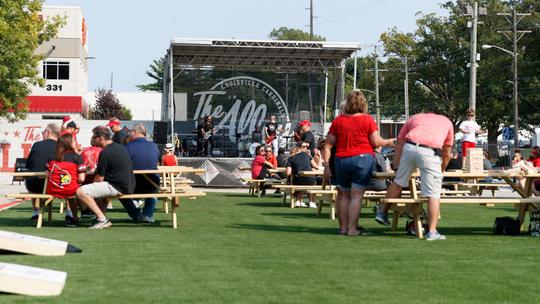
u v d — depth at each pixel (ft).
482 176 34.76
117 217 41.63
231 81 98.89
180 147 95.04
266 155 68.39
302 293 17.78
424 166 29.99
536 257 24.48
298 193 52.11
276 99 99.66
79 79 209.97
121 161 34.32
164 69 102.89
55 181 34.19
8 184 94.84
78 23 209.97
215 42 93.04
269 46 94.84
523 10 204.44
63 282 17.83
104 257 23.72
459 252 25.67
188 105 98.07
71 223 36.09
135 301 16.70
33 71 133.69
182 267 21.72
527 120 196.85
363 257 24.13
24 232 32.30
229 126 98.27
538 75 194.70
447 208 51.75
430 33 216.33
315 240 29.35
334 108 100.53
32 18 135.64
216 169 85.81
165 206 44.55
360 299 17.12
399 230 34.27
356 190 31.42
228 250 25.84
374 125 31.50
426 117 30.50
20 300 16.65
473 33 120.16
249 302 16.69
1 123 121.60
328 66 100.17
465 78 205.36
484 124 208.54
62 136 34.14
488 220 41.01
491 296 17.70
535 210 32.35
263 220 39.91
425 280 19.80
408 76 219.00
